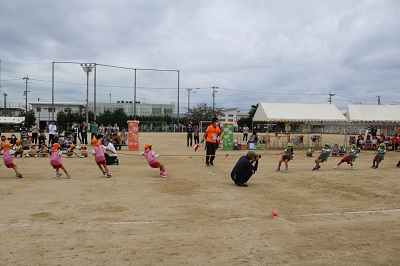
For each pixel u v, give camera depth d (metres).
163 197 9.52
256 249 5.70
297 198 9.69
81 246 5.71
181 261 5.16
